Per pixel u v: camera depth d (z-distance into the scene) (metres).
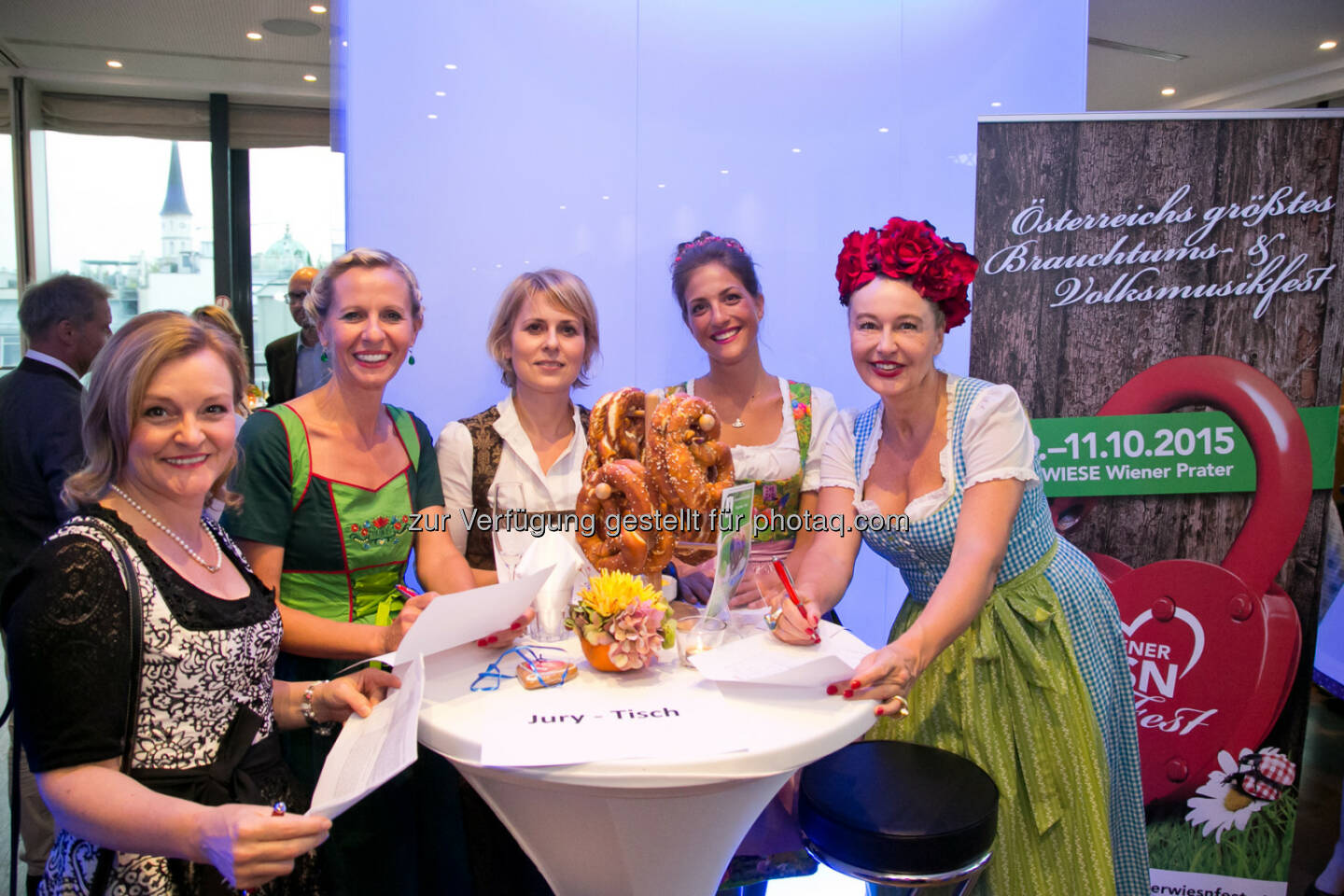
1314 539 2.17
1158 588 2.23
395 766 0.96
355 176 2.33
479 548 1.88
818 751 1.10
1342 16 4.59
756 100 2.49
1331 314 2.14
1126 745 1.82
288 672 1.58
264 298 6.51
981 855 1.41
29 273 6.09
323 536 1.59
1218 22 4.68
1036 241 2.20
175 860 1.09
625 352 2.51
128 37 5.33
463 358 2.42
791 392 2.20
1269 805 2.22
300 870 1.29
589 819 1.14
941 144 2.56
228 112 6.23
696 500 1.45
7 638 1.04
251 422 1.60
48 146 6.08
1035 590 1.71
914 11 2.51
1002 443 1.61
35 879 2.37
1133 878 1.84
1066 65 2.57
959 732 1.72
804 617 1.41
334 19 2.29
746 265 2.10
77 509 1.16
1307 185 2.12
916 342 1.58
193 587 1.15
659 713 1.15
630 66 2.43
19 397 2.29
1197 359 2.19
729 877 2.03
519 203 2.41
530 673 1.26
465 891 1.66
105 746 1.03
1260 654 2.20
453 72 2.35
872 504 1.76
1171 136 2.15
